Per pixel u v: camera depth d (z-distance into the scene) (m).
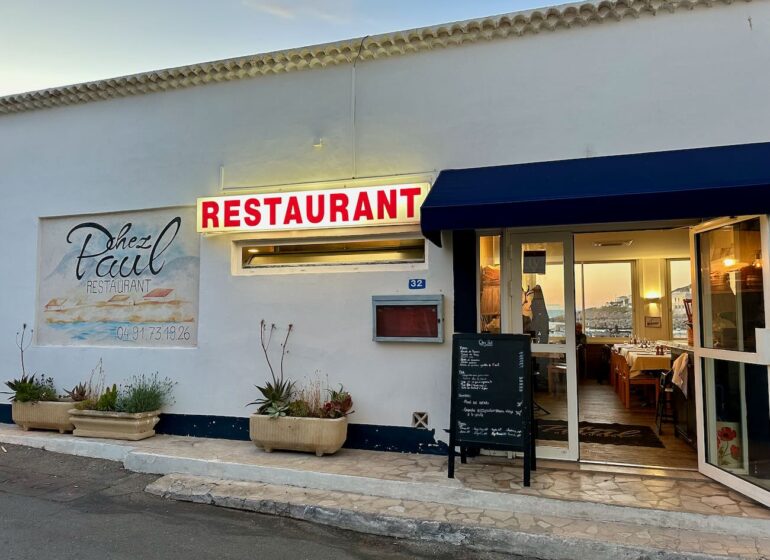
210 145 6.64
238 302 6.39
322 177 6.18
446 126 5.79
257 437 5.73
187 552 3.89
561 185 4.80
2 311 7.51
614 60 5.32
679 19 5.17
